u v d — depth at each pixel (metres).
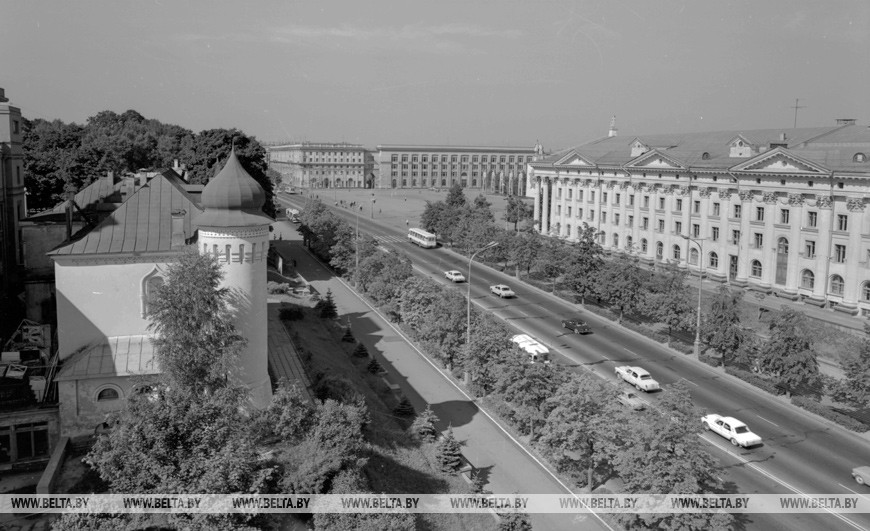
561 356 68.44
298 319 72.00
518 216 153.25
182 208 48.12
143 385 36.44
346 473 33.97
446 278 105.38
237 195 41.28
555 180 138.25
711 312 66.69
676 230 107.69
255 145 109.00
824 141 93.50
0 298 55.91
